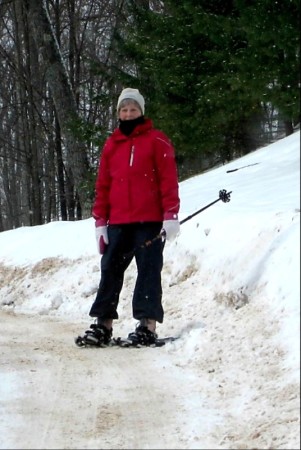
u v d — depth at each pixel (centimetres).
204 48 2131
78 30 4100
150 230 747
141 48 2173
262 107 1875
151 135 749
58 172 3697
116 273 764
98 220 779
